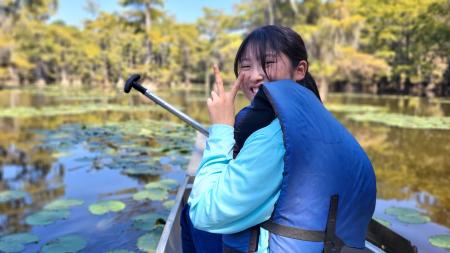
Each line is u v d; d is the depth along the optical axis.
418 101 14.12
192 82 43.47
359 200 0.83
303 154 0.76
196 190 0.91
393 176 3.55
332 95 20.47
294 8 23.28
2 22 29.89
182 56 37.56
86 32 33.81
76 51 36.06
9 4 29.80
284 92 0.82
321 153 0.77
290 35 0.94
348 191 0.81
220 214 0.82
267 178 0.79
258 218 0.82
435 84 15.70
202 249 1.15
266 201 0.81
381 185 3.24
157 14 30.52
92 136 5.64
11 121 7.91
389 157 4.44
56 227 2.31
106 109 10.98
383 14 17.67
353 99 16.45
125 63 26.97
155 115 9.39
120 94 19.28
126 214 2.50
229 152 0.93
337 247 0.81
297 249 0.79
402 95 20.25
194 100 15.22
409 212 2.51
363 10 19.11
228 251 0.89
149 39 28.62
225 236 0.90
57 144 5.02
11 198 2.87
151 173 3.54
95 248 2.03
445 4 11.96
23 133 6.18
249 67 0.96
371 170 0.85
